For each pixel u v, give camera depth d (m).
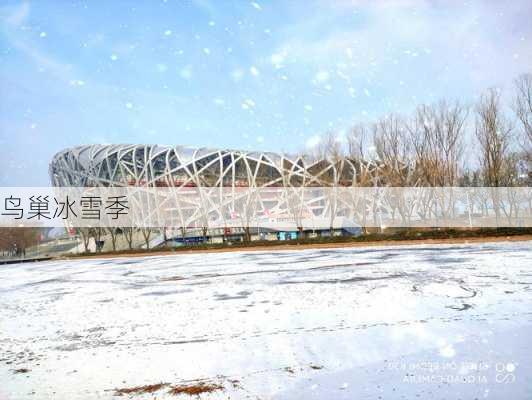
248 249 27.31
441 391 3.33
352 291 7.93
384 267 11.44
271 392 3.55
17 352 5.29
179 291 9.59
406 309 6.12
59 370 4.49
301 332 5.30
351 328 5.32
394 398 3.27
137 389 3.82
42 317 7.58
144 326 6.27
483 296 6.64
